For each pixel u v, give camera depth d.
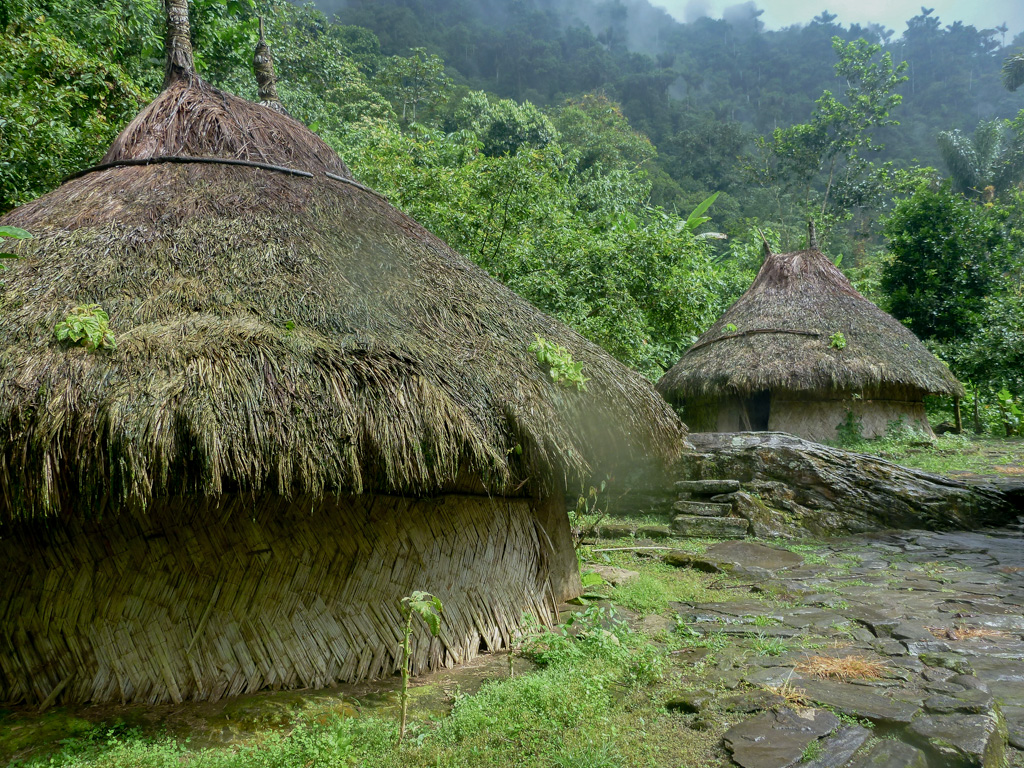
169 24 4.97
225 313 3.20
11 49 7.32
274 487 2.89
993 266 18.92
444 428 3.08
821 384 11.38
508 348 3.75
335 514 3.40
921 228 19.28
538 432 3.40
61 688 3.08
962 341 18.20
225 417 2.68
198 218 3.74
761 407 13.04
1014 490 7.76
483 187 10.20
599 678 3.10
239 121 4.57
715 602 4.50
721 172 50.81
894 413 12.30
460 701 2.97
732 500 6.93
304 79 16.55
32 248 3.42
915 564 5.48
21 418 2.57
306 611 3.31
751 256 21.02
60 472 2.57
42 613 3.12
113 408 2.60
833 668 3.17
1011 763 2.37
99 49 9.24
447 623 3.62
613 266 11.43
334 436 2.86
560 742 2.58
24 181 6.84
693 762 2.42
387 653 3.42
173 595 3.14
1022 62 28.89
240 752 2.57
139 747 2.60
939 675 3.06
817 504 6.97
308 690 3.21
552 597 4.30
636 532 6.79
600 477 6.27
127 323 3.02
